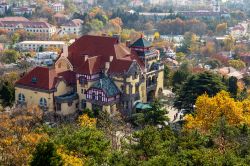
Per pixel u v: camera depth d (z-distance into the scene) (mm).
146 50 197625
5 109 180125
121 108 181750
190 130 120312
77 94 183875
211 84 173625
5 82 188250
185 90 176250
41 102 181125
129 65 179875
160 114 150750
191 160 90000
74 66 190000
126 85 179375
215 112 135875
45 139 105250
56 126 158000
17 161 105688
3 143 110125
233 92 195250
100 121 151500
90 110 169375
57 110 180125
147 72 194875
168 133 110438
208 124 132125
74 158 94375
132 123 170375
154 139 100938
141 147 100062
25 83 184250
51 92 178250
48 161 82562
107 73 182625
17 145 110375
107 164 96250
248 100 156500
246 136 110312
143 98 192625
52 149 84000
